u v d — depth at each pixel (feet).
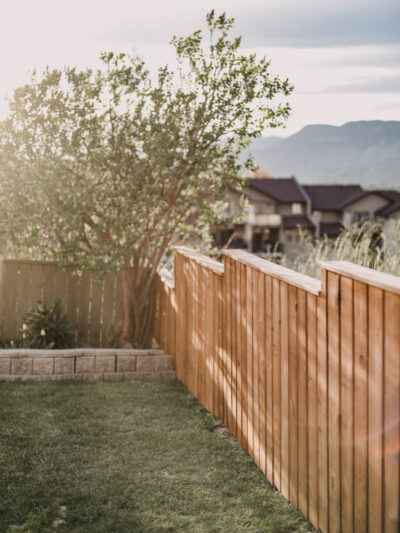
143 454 16.57
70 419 19.21
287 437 14.05
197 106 25.82
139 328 28.99
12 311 28.73
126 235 26.48
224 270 19.06
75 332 28.43
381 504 9.77
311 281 13.09
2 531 12.09
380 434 9.75
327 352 11.82
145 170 25.80
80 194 25.26
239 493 14.42
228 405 18.72
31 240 26.76
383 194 172.96
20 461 15.64
